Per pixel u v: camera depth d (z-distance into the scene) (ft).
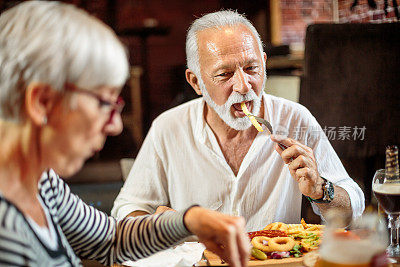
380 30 7.32
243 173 5.65
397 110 7.38
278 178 5.72
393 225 4.00
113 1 26.23
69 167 2.72
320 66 7.50
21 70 2.46
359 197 5.27
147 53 24.95
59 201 3.41
